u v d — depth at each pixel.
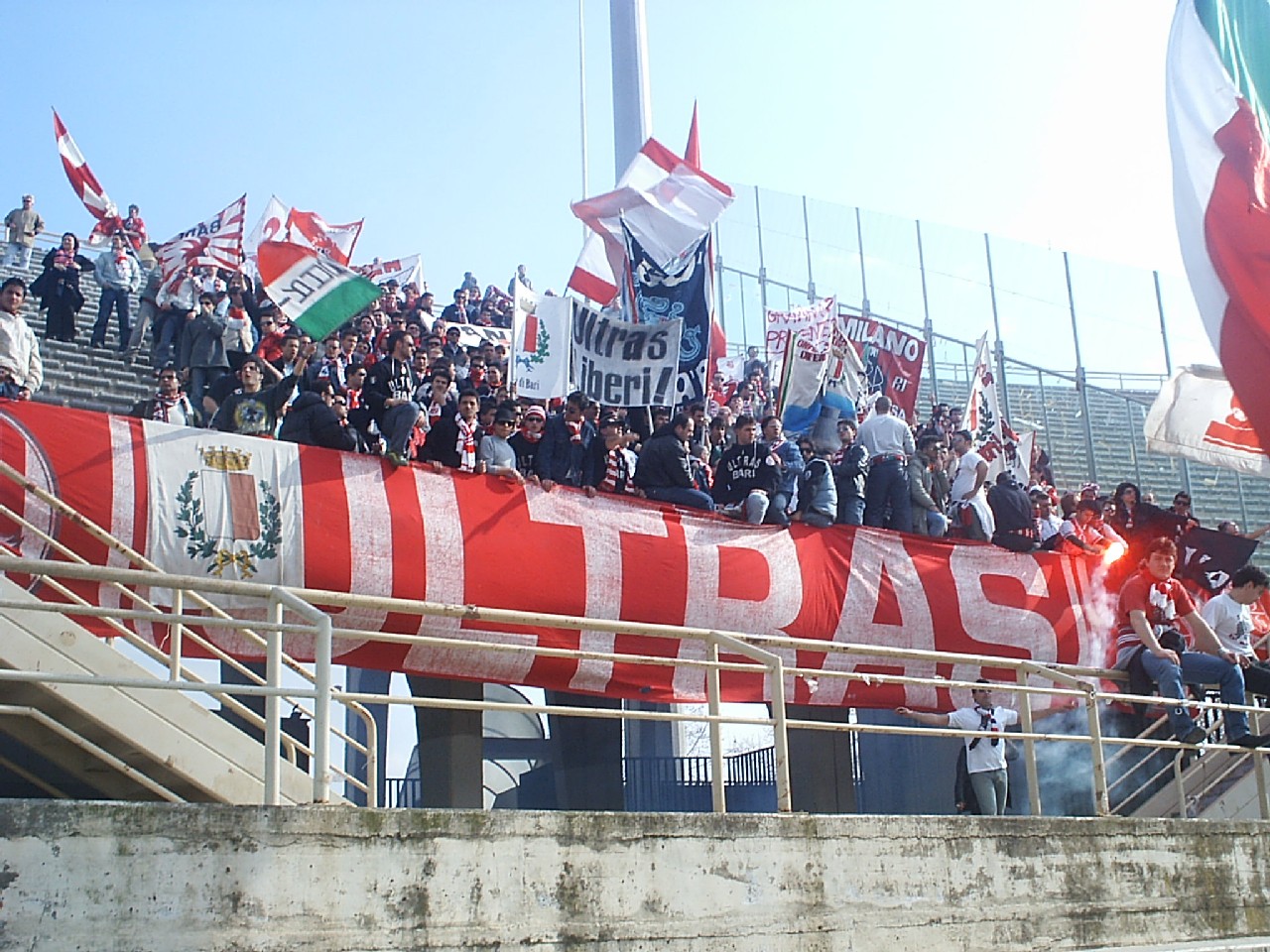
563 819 7.63
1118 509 17.38
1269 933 10.46
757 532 13.85
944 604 14.66
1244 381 15.00
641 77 24.12
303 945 6.69
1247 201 15.30
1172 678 11.48
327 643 7.38
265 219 19.47
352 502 11.80
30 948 6.05
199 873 6.50
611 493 13.30
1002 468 19.34
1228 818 12.29
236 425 12.47
